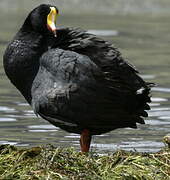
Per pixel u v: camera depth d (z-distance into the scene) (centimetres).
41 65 1306
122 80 1252
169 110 1888
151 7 4281
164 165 1162
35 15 1357
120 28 3556
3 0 4188
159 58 2705
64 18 3797
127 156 1181
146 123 1748
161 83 2231
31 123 1741
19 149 1212
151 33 3434
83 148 1317
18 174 1105
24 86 1341
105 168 1137
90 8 4262
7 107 1912
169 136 1252
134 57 2709
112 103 1255
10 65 1348
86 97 1255
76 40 1292
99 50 1271
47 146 1252
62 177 1091
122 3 4291
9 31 3331
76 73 1257
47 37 1341
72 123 1294
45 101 1280
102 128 1301
